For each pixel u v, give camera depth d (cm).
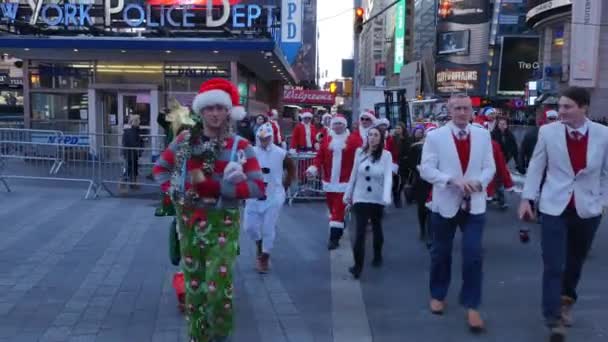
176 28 1759
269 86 3102
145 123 1864
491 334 527
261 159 702
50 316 552
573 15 4316
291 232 959
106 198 1202
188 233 441
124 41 1702
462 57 8650
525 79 7856
